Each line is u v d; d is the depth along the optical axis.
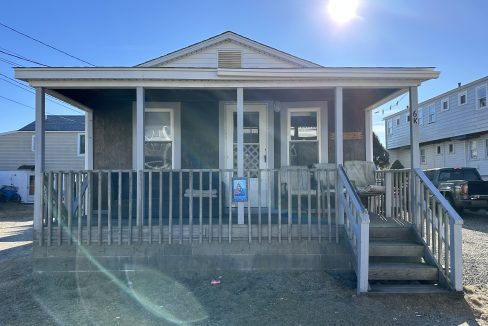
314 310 4.61
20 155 25.06
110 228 6.00
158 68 6.05
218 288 5.39
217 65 10.59
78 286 5.57
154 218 6.90
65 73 6.02
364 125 8.69
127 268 5.99
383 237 6.12
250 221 6.04
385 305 4.74
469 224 12.15
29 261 7.00
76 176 6.45
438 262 5.36
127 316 4.52
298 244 6.04
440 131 23.41
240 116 6.21
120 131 8.46
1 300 5.07
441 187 14.15
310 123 8.56
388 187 7.20
